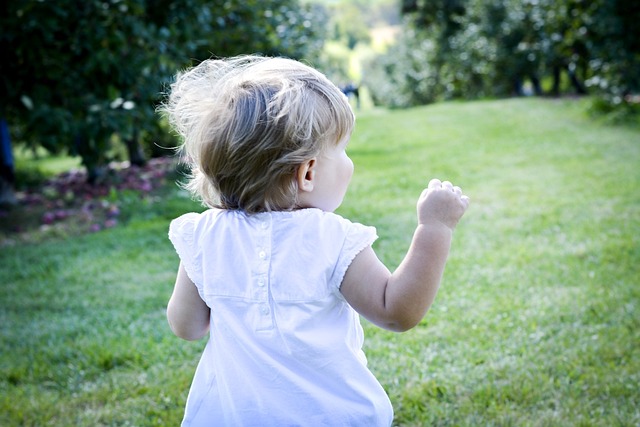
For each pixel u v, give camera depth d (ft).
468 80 80.69
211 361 5.00
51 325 13.34
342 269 4.71
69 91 21.76
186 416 5.01
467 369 10.37
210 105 5.03
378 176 28.22
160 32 22.79
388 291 4.62
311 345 4.66
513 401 9.34
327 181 4.96
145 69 22.07
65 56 21.56
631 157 28.48
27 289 15.78
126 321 13.34
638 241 16.56
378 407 4.76
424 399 9.49
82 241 20.26
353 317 5.00
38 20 20.29
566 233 17.81
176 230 5.30
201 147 4.96
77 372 11.12
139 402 9.96
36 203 28.07
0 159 28.37
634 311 12.25
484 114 50.44
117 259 17.93
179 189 27.58
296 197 4.92
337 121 4.89
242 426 4.67
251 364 4.74
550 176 25.88
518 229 18.52
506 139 36.76
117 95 21.42
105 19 22.38
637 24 37.04
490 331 11.80
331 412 4.63
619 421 8.55
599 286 13.66
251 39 30.89
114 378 10.77
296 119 4.69
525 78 71.82
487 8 70.64
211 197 5.26
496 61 69.15
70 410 9.89
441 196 4.70
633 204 20.54
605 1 37.70
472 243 17.43
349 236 4.77
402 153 34.94
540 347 10.93
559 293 13.42
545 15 48.96
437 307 13.05
